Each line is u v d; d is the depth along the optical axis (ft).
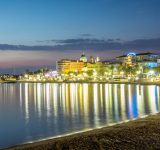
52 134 129.80
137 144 83.71
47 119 181.98
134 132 102.22
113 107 241.76
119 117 177.58
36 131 139.54
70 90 552.00
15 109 253.65
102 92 451.12
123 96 360.69
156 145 81.92
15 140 119.55
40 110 239.09
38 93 492.54
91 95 395.75
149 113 192.85
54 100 337.52
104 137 96.12
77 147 84.38
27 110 243.19
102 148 81.00
